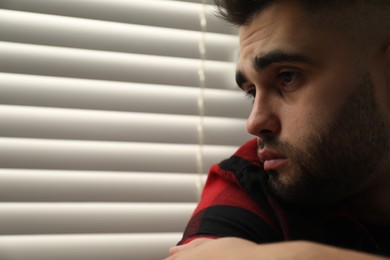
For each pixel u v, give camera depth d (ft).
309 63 1.85
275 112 1.93
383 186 2.12
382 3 1.98
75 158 2.56
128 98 2.72
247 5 1.98
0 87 2.46
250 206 1.98
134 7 2.76
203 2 2.96
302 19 1.86
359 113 1.91
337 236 2.05
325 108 1.85
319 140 1.85
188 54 2.87
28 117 2.51
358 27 1.92
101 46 2.64
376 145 1.96
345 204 2.08
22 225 2.43
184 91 2.90
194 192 2.83
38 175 2.52
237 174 2.11
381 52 2.00
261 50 1.88
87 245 2.60
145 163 2.71
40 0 2.53
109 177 2.66
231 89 2.99
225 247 1.45
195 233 1.86
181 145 2.86
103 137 2.61
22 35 2.48
